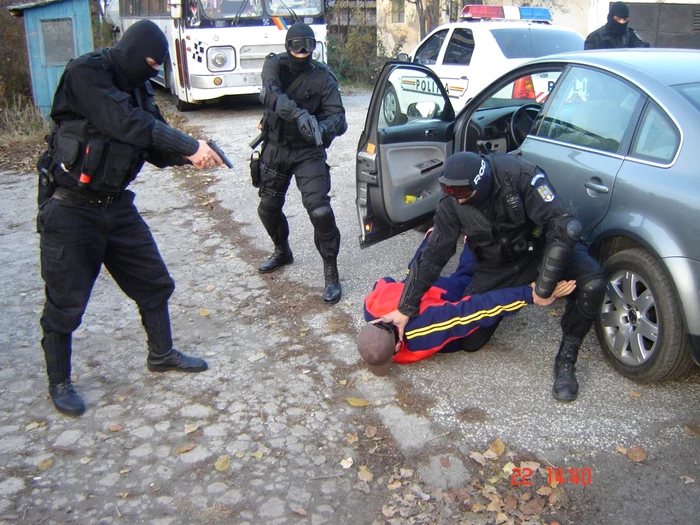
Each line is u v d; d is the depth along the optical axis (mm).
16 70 13000
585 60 4188
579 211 3891
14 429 3449
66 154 3145
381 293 4164
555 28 9406
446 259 3650
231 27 11523
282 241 5289
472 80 9141
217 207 7148
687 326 3227
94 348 4258
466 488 3018
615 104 3830
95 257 3434
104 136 3182
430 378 3809
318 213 4566
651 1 16078
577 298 3557
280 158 4699
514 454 3201
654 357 3449
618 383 3699
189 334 4422
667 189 3312
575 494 2955
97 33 17938
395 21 22234
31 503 2947
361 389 3736
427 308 3814
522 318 4449
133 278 3682
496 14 9773
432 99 5109
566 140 4113
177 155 3457
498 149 5297
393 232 4902
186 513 2895
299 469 3150
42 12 11648
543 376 3791
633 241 3705
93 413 3578
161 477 3107
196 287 5145
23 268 5629
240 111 12805
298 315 4633
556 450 3219
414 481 3066
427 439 3324
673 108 3457
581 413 3467
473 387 3711
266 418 3518
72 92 3094
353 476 3104
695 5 16078
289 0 11688
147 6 14438
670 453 3166
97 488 3039
